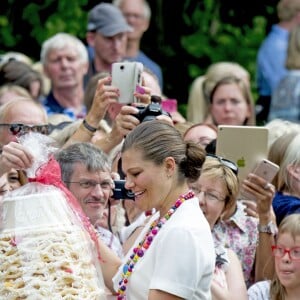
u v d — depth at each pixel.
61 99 19.61
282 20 21.66
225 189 13.02
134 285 10.67
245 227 13.77
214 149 14.62
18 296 9.73
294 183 14.24
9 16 23.84
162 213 10.73
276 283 12.98
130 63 13.91
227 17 24.59
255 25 24.42
